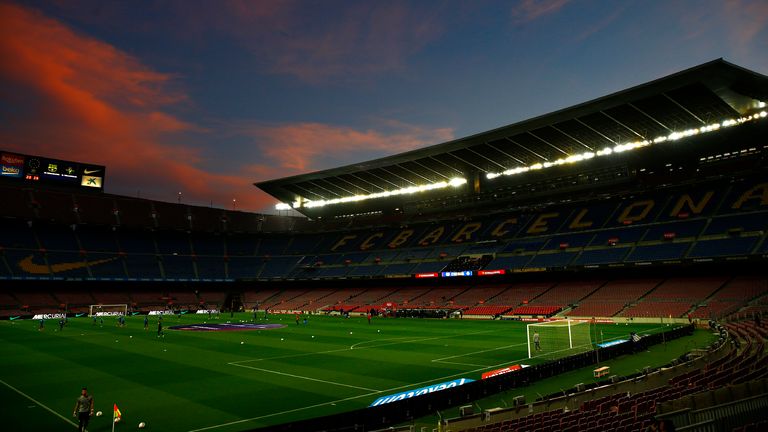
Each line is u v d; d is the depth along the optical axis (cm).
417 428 1698
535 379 2384
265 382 2477
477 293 7469
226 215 10588
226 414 1905
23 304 7450
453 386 2170
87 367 2897
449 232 8888
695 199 6619
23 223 8544
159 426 1750
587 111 5509
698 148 6362
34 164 8800
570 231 7306
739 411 1120
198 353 3462
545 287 7019
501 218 8550
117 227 9344
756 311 4644
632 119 5647
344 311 7762
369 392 2261
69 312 7712
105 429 1711
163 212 9862
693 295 5559
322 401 2102
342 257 9531
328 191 9394
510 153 6944
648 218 6744
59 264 8144
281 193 9638
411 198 9375
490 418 1666
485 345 3803
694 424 1015
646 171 7075
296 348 3716
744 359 2050
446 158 7400
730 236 5688
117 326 5656
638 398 1495
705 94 4991
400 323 6038
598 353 2842
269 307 9131
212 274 9569
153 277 8844
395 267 8444
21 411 1933
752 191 6209
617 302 5944
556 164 7181
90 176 9362
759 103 5091
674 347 3331
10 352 3516
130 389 2322
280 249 10638
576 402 1861
